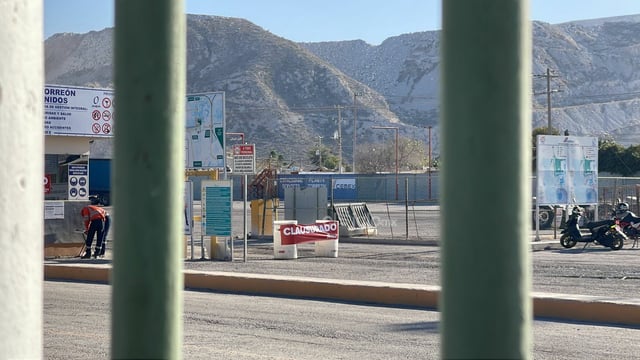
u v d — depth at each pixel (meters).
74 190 33.19
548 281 23.77
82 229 31.73
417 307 19.44
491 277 2.59
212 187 30.36
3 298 3.15
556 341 14.78
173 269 2.92
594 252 34.62
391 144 161.00
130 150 2.88
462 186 2.62
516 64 2.61
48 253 31.19
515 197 2.61
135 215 2.87
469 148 2.60
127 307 2.87
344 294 20.67
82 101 36.31
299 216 42.88
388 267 28.06
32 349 3.27
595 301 17.34
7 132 3.18
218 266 28.16
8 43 3.20
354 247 37.84
